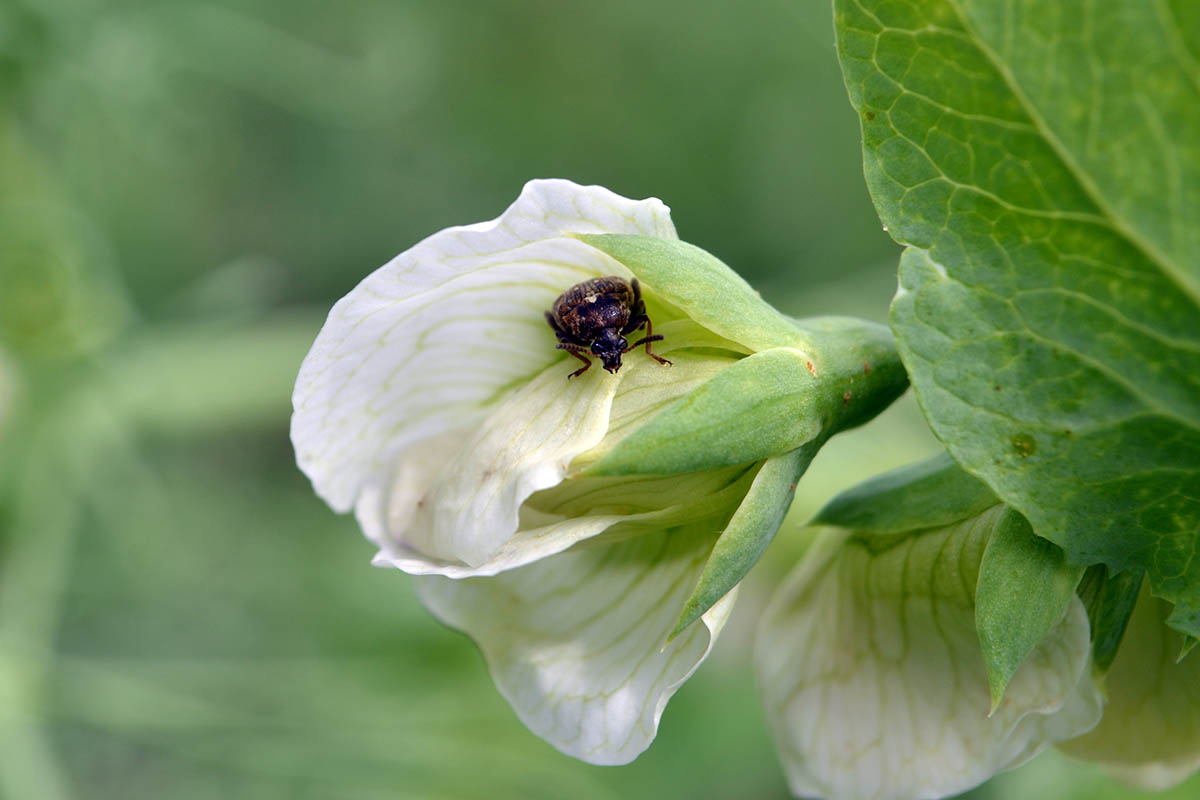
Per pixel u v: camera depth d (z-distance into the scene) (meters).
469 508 0.14
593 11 0.40
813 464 0.22
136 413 0.26
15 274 0.24
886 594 0.15
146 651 0.28
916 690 0.15
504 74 0.39
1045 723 0.15
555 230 0.14
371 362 0.15
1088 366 0.14
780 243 0.39
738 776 0.26
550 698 0.15
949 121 0.14
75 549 0.27
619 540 0.15
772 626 0.16
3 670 0.23
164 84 0.27
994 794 0.21
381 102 0.33
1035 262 0.14
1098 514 0.14
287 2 0.32
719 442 0.14
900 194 0.14
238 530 0.28
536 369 0.15
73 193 0.27
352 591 0.26
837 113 0.39
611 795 0.24
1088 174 0.14
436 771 0.24
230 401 0.27
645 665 0.15
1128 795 0.19
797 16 0.39
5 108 0.25
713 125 0.40
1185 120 0.13
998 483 0.14
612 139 0.40
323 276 0.37
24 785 0.22
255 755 0.24
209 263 0.33
